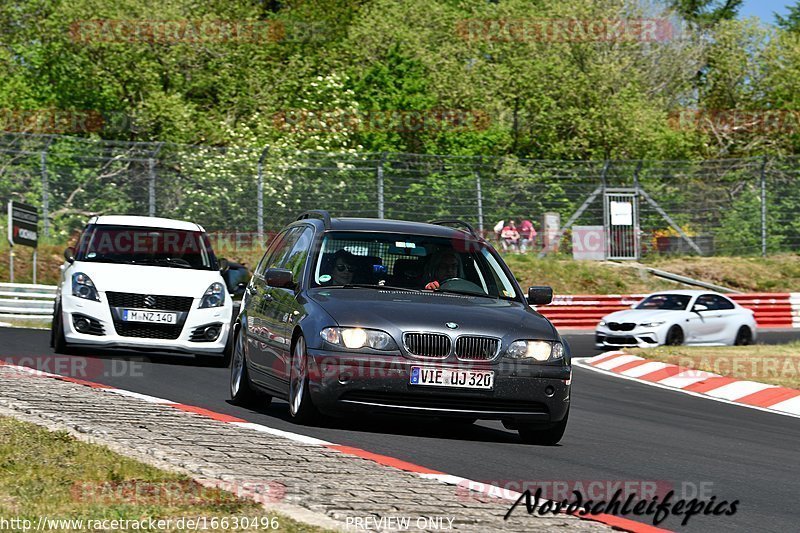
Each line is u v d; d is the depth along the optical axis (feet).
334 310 78.33
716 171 333.83
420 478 59.00
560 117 379.76
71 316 125.08
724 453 85.92
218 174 279.28
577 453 78.28
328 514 48.14
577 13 410.72
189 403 92.32
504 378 77.15
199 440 65.77
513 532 47.67
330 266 85.46
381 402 76.28
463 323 77.97
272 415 86.43
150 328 126.11
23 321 199.11
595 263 314.14
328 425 80.12
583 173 324.19
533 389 77.97
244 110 362.53
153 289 126.52
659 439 92.53
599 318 272.10
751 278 318.86
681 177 329.11
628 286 306.14
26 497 49.19
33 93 331.36
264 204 279.90
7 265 247.70
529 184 309.63
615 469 71.77
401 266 86.48
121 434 66.44
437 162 298.56
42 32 339.98
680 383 153.79
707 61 478.18
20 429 66.64
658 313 210.59
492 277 88.28
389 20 411.95
